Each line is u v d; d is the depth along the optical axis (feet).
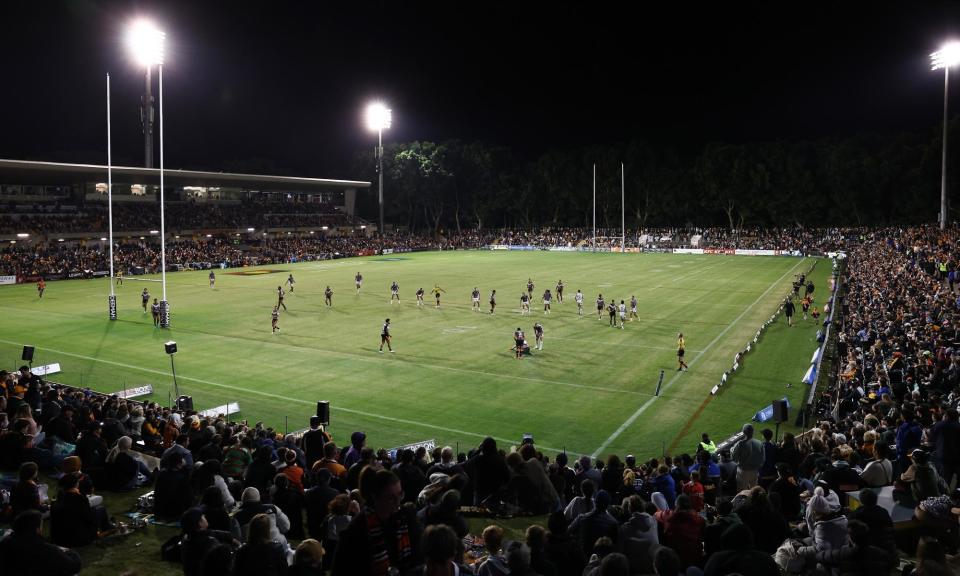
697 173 443.32
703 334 140.26
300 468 44.01
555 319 157.79
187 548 28.89
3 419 52.90
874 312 122.11
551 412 89.97
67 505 36.91
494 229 499.51
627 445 78.18
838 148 401.70
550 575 26.18
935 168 355.36
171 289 215.10
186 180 322.96
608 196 461.78
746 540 25.13
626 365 114.42
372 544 18.84
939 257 167.32
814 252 343.05
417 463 49.49
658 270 274.16
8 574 26.53
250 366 114.01
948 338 91.81
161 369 112.37
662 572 23.32
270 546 24.26
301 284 227.40
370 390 99.81
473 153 498.28
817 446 51.13
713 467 51.60
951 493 38.27
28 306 180.04
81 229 303.07
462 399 95.40
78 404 68.80
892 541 29.76
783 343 131.85
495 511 42.09
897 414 60.54
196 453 55.31
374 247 375.04
